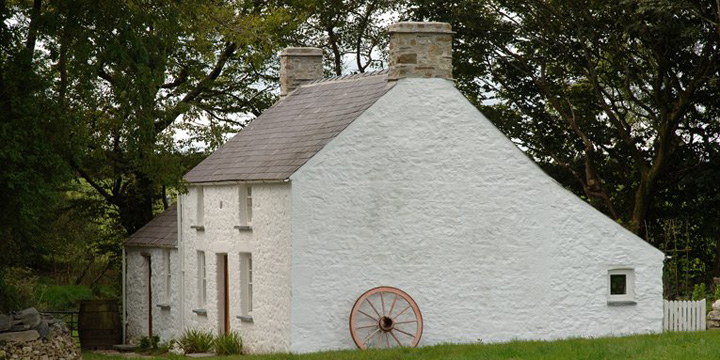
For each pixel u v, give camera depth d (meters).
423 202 26.12
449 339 26.19
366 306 25.47
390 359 22.23
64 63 24.83
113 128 29.20
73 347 24.95
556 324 27.00
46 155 22.94
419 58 26.28
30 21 24.53
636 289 27.67
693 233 40.84
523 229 26.84
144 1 24.66
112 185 38.97
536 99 43.06
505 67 42.56
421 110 26.23
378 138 25.86
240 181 27.27
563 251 27.14
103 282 47.16
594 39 37.34
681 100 35.84
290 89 32.78
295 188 25.12
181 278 31.31
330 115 27.62
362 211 25.66
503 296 26.62
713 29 34.59
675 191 40.78
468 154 26.50
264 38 31.77
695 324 28.03
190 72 37.56
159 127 35.75
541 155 43.62
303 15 41.28
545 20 39.84
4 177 22.28
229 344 27.19
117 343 34.06
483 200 26.58
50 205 24.47
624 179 42.25
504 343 24.08
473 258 26.44
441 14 40.38
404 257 25.94
